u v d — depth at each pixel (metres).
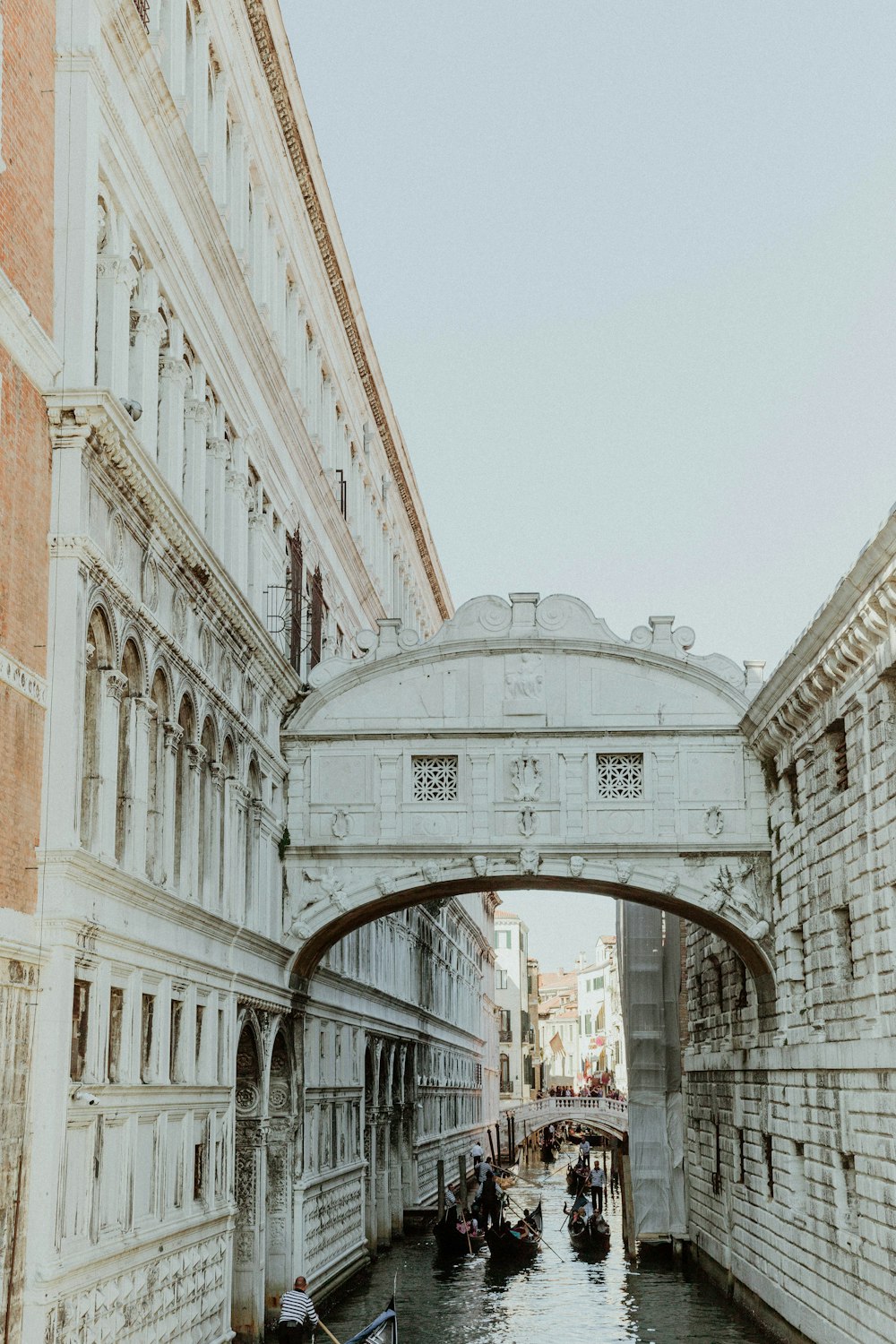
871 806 21.77
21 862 14.99
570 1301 34.09
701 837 28.66
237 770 24.89
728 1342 28.58
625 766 29.08
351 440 41.53
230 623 23.75
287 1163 28.94
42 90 16.50
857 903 22.59
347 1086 36.19
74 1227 15.59
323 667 29.86
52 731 15.75
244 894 25.58
